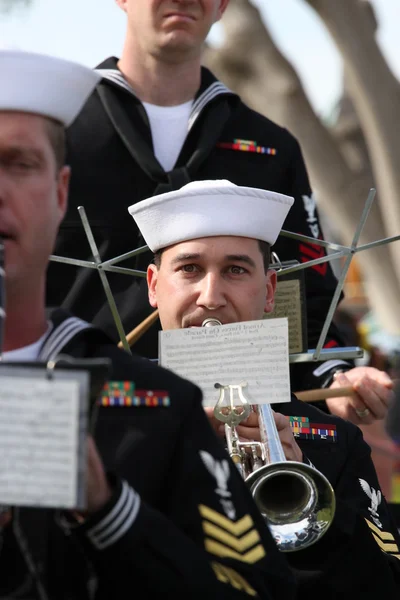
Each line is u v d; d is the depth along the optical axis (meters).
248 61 33.59
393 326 35.50
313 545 9.48
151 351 12.05
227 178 12.99
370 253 35.25
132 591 6.73
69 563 6.85
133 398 7.34
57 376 6.20
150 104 12.90
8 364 6.23
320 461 10.62
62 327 7.18
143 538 6.70
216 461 7.36
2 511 6.71
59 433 6.17
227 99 13.16
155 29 12.55
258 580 7.22
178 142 12.92
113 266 11.20
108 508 6.61
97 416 7.30
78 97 7.17
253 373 9.64
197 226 10.35
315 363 12.79
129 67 12.92
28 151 6.94
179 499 7.23
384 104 32.12
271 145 13.27
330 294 13.20
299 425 10.77
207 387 9.67
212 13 12.69
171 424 7.32
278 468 9.21
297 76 33.66
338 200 34.91
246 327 9.69
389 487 16.67
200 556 6.96
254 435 9.83
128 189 12.55
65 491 6.14
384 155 32.41
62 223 12.41
